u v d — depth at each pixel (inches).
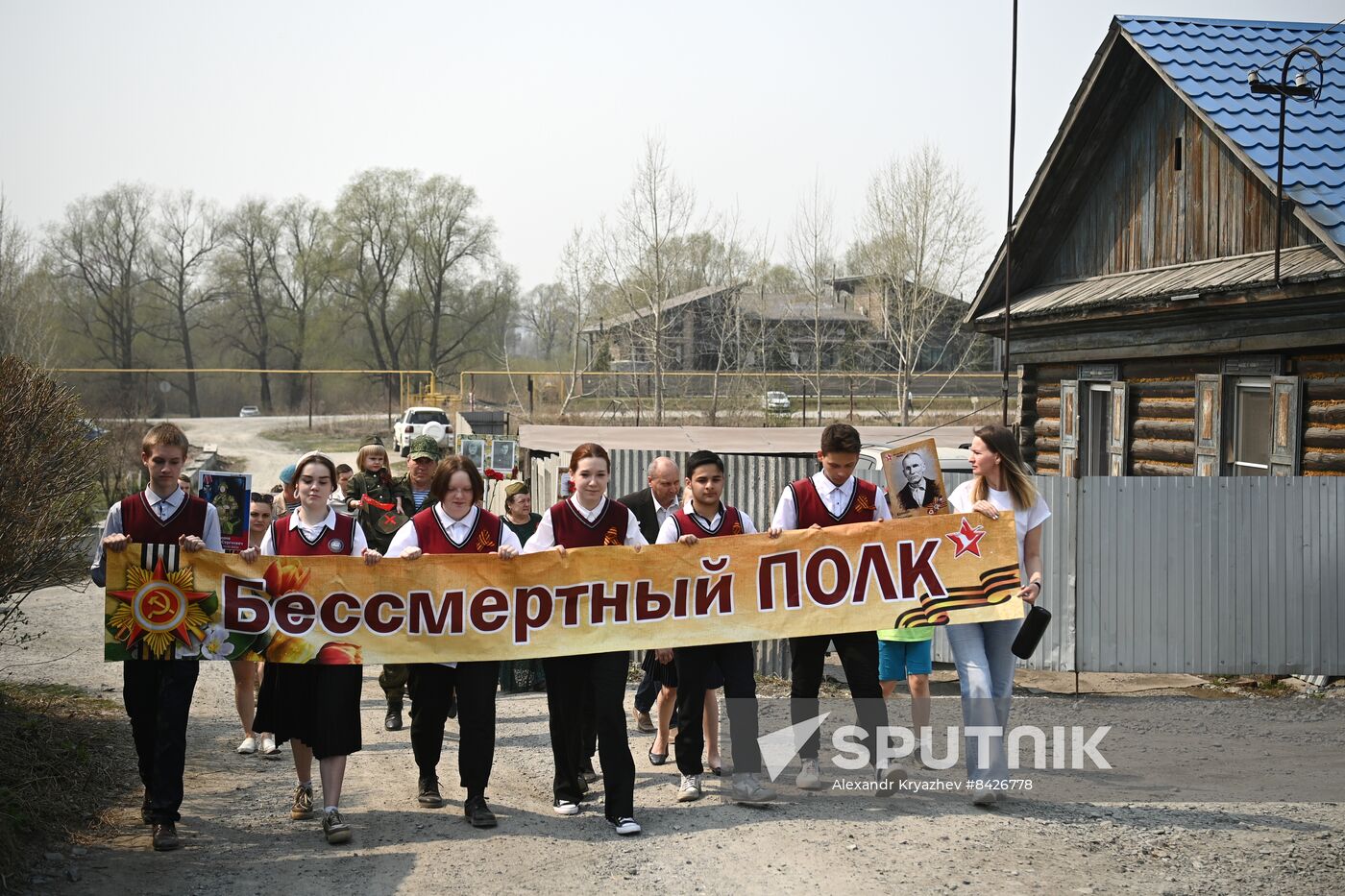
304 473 247.8
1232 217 516.1
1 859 206.5
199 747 325.7
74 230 3041.3
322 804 253.9
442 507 254.4
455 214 3080.7
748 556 255.4
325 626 242.5
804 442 747.4
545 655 247.3
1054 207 635.5
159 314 3144.7
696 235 2335.1
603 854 218.5
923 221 1737.2
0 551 264.7
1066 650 412.8
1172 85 516.7
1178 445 544.1
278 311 3211.1
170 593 236.8
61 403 286.8
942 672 426.6
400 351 3142.2
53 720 316.5
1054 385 653.9
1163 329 543.2
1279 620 412.5
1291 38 561.0
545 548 251.4
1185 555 412.5
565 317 3171.8
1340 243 420.8
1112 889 197.2
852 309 2301.9
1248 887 198.8
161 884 206.4
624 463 500.4
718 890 197.9
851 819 236.7
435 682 253.1
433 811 254.1
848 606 257.6
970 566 255.8
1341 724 347.6
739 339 1946.4
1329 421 446.3
